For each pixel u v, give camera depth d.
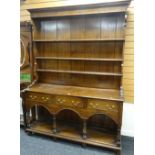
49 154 2.22
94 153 2.25
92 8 2.20
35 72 2.79
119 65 2.44
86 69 2.61
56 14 2.38
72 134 2.51
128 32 2.41
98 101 2.19
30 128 2.69
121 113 2.12
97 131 2.59
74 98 2.30
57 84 2.80
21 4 2.87
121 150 2.29
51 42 2.71
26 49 2.80
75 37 2.56
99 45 2.47
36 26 2.69
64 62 2.71
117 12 2.15
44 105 2.50
